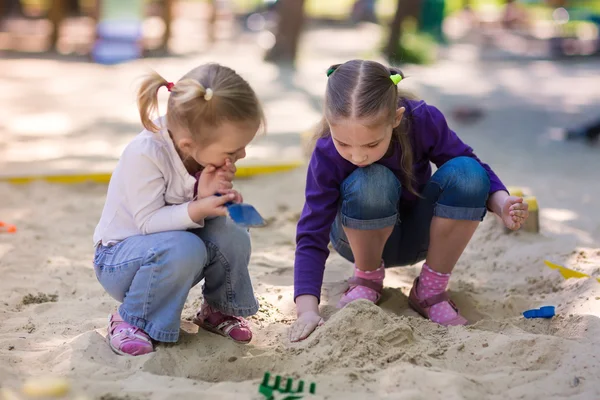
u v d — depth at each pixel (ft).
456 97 48.16
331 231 15.12
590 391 10.62
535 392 10.71
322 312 14.24
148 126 11.85
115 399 10.36
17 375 11.17
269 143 32.30
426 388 10.62
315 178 13.61
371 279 14.48
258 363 11.69
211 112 11.07
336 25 95.40
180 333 12.74
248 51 67.46
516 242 18.72
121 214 12.15
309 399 10.43
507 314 14.60
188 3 111.75
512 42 82.28
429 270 14.06
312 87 49.60
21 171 24.72
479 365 11.62
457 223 13.37
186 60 60.08
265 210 21.84
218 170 11.68
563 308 14.07
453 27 96.02
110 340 12.19
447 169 13.37
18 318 13.85
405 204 14.42
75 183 24.20
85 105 40.96
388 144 12.59
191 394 10.43
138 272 11.87
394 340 12.10
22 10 84.02
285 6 60.08
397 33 62.80
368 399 10.39
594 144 35.04
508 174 28.19
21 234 19.25
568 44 75.05
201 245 11.89
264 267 17.22
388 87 12.25
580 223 21.12
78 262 17.34
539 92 51.11
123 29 60.70
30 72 52.26
